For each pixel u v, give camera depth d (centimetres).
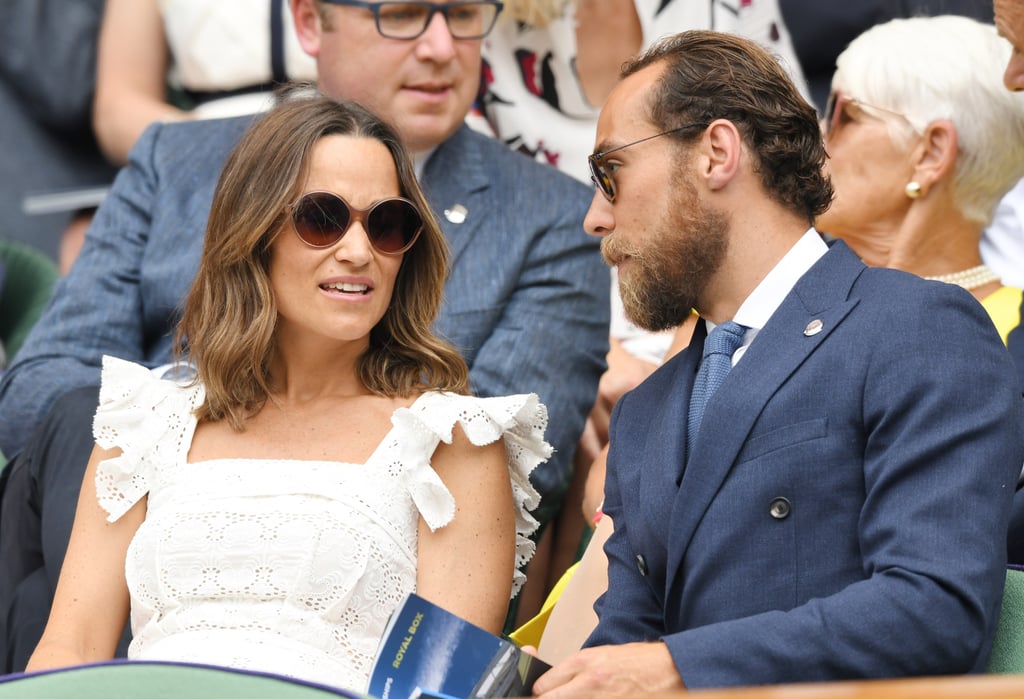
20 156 1933
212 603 952
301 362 1028
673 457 903
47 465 1238
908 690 529
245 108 1794
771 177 912
